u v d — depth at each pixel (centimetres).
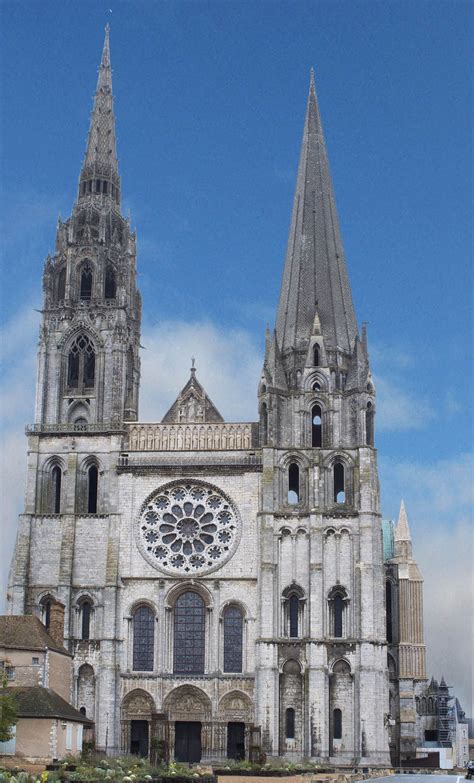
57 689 11894
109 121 15688
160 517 13550
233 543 13388
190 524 13538
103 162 15325
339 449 13562
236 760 12356
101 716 12794
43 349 14338
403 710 14588
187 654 13200
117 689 12988
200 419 14112
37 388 14188
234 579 13250
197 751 12900
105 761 9525
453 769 13250
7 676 10844
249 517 13438
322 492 13375
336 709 12731
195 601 13350
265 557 13138
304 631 12988
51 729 10350
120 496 13612
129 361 14575
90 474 13938
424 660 14838
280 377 13925
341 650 12862
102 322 14350
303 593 13112
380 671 12812
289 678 12850
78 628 13250
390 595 15075
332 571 13138
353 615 12962
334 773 11150
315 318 14125
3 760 9725
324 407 13762
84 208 15000
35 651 11344
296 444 13638
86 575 13375
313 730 12538
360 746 12481
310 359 13912
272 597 13012
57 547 13538
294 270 14825
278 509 13375
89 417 14138
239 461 13625
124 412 14225
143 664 13162
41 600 13375
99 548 13475
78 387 14262
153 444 13800
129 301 14738
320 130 15638
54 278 14700
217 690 12925
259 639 12875
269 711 12650
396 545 15612
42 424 14025
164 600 13262
